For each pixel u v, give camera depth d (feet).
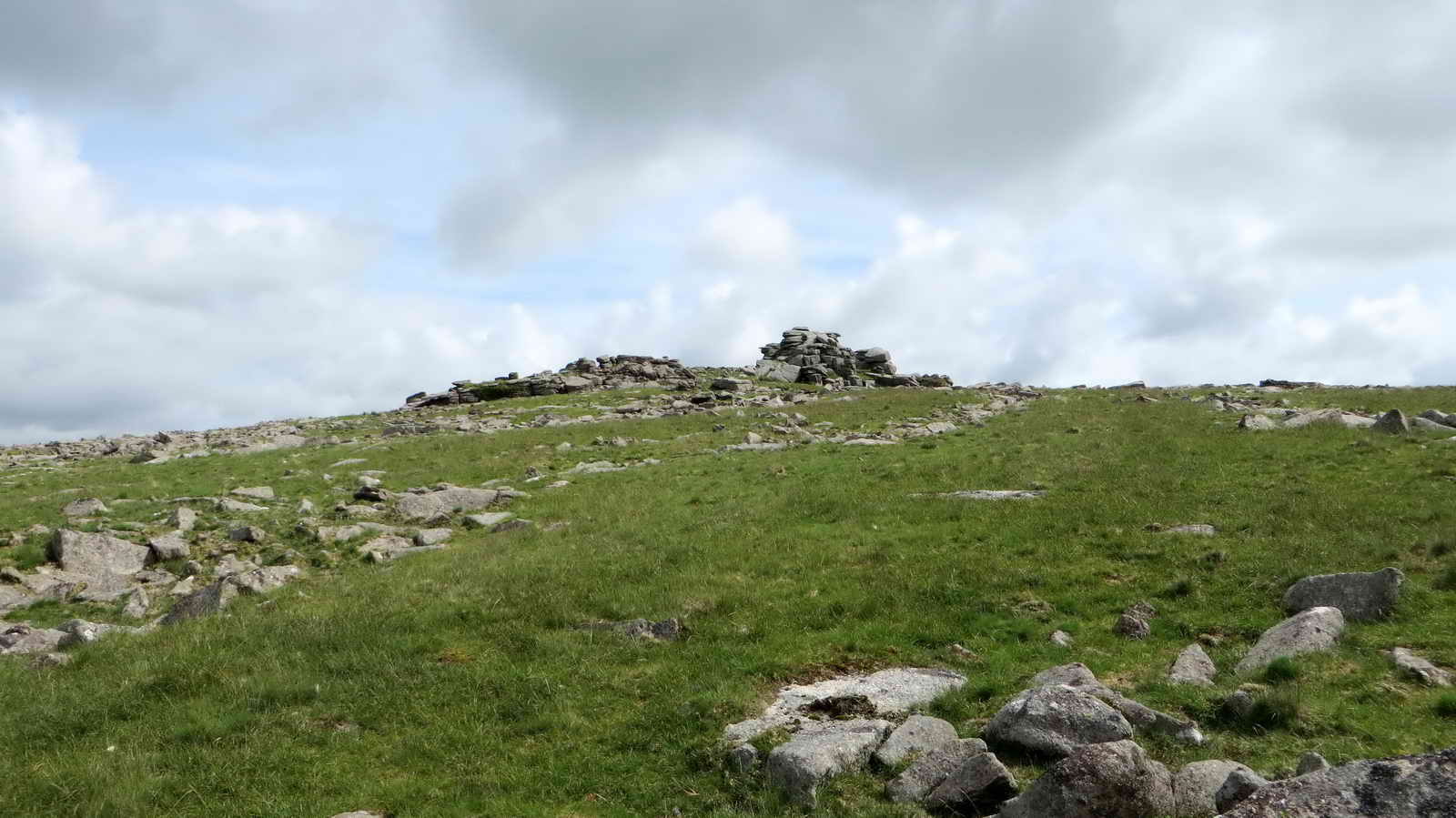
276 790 44.29
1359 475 91.97
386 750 48.52
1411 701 43.91
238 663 59.72
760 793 40.83
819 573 74.38
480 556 88.33
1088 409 177.78
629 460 150.41
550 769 45.14
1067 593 65.31
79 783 44.37
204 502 116.37
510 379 329.52
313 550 97.45
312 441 206.80
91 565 91.45
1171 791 34.55
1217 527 77.71
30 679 60.13
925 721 44.29
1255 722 42.68
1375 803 24.75
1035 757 40.32
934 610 64.18
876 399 245.24
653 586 73.31
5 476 159.84
